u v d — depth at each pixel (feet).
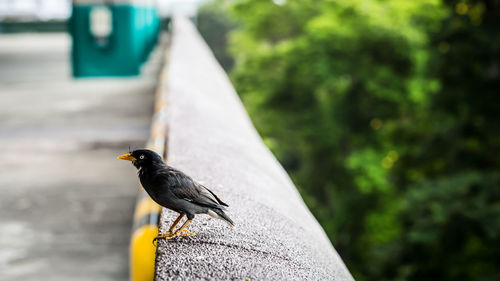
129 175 25.27
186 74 25.49
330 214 119.65
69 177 24.73
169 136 13.53
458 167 66.95
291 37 146.30
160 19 97.40
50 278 14.65
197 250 6.70
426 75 89.76
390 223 92.17
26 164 26.66
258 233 7.65
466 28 72.33
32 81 55.62
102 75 51.44
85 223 19.08
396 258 52.31
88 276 15.08
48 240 17.58
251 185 10.31
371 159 101.14
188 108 17.79
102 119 36.11
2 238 17.67
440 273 50.14
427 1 94.43
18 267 15.55
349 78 109.60
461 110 72.02
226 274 6.03
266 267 6.47
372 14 97.50
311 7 132.67
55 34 144.56
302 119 122.62
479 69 72.95
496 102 70.38
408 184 79.30
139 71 52.80
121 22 50.06
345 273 7.84
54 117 37.04
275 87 124.77
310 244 8.16
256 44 150.20
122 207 20.83
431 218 48.08
